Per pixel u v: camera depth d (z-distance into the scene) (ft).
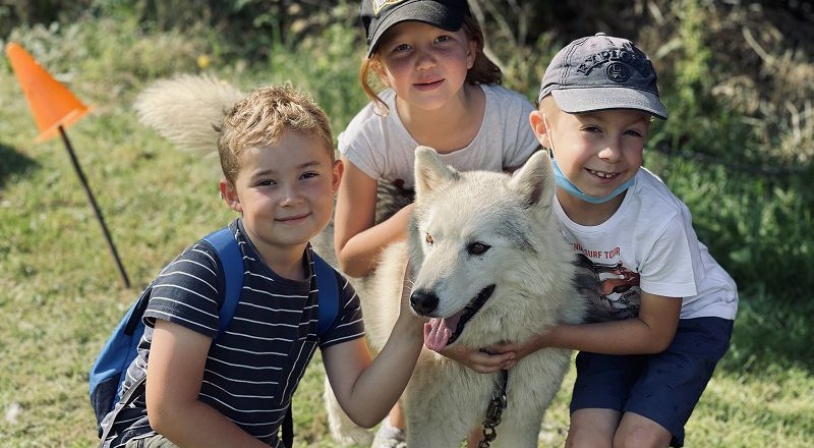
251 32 35.81
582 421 11.21
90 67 33.24
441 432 12.09
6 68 33.91
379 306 12.87
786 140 27.63
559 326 11.28
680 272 10.64
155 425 9.14
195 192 24.49
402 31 11.98
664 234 10.55
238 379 9.54
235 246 9.49
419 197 11.87
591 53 10.52
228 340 9.41
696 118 28.25
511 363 11.37
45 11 37.65
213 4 36.68
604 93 10.16
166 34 35.37
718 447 14.26
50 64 33.71
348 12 34.06
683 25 29.78
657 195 10.78
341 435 14.47
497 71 13.56
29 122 29.04
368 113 13.21
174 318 8.97
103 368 9.97
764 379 16.66
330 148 9.91
